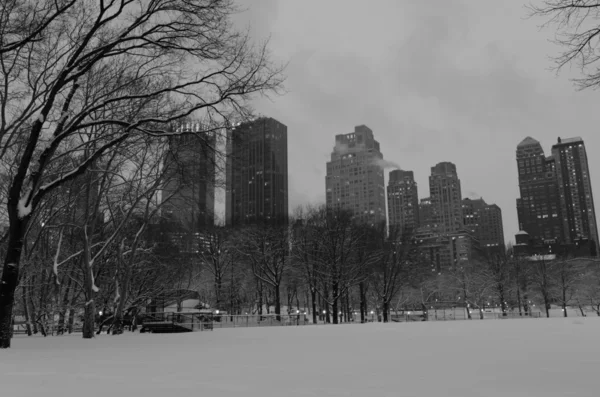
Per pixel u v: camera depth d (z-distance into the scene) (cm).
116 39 1791
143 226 2836
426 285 7725
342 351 1277
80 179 2684
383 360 1056
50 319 3372
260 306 6047
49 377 834
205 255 5678
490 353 1165
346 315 7094
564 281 7400
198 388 721
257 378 818
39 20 1855
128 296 3675
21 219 1616
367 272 5738
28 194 1648
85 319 2397
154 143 2503
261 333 2319
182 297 4425
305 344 1539
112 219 2808
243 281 6231
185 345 1570
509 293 7762
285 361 1060
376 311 7644
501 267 7500
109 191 2939
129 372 897
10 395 668
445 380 785
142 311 4684
